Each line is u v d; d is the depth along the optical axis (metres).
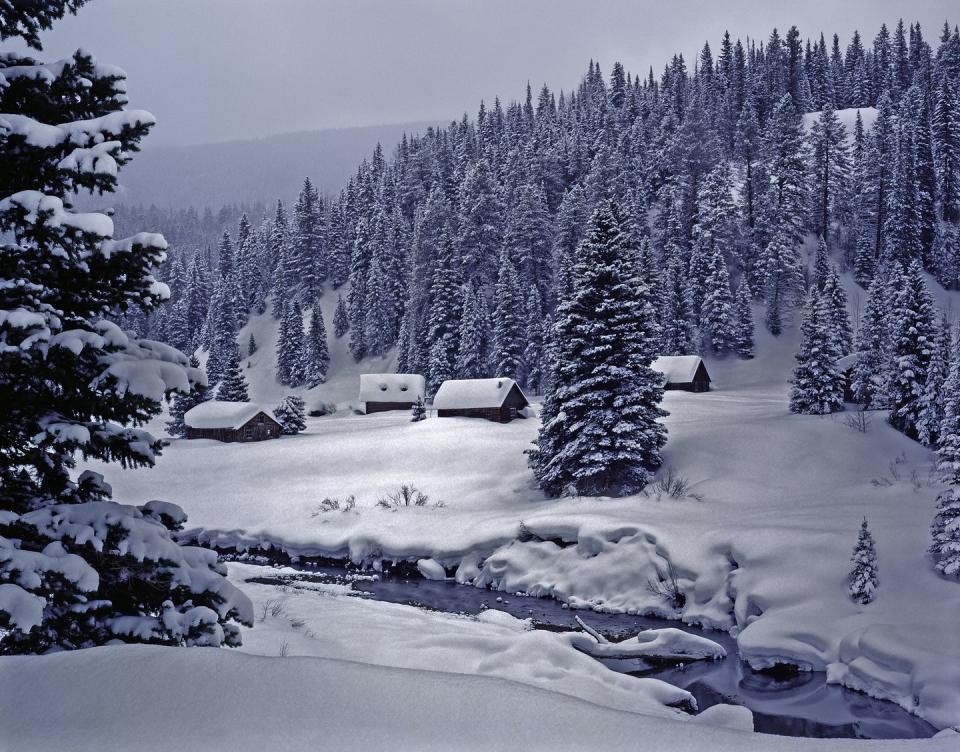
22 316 7.62
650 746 5.57
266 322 142.75
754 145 135.12
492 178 134.62
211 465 61.09
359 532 40.03
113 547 8.63
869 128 140.62
